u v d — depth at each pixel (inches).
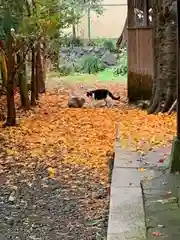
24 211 153.3
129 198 143.9
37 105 388.8
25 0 278.5
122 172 172.9
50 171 194.7
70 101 384.8
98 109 364.5
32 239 130.4
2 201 163.2
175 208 137.3
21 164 207.9
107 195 164.1
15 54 298.8
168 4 306.5
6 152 228.4
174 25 307.9
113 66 713.6
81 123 296.8
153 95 331.6
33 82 379.9
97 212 149.2
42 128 284.8
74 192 169.8
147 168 177.8
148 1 369.7
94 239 128.4
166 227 123.5
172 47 311.1
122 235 116.3
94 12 759.1
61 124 297.3
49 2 298.4
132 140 227.0
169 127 261.7
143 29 376.8
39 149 231.8
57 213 150.3
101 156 213.6
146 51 378.3
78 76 652.7
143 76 382.6
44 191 172.4
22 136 263.4
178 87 173.6
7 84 291.3
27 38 289.7
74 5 561.9
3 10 254.1
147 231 120.6
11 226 140.9
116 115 324.8
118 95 453.4
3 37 275.9
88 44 740.7
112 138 248.8
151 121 286.0
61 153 222.8
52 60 626.5
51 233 134.4
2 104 354.0
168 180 162.6
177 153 172.6
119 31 767.7
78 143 240.8
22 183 182.7
